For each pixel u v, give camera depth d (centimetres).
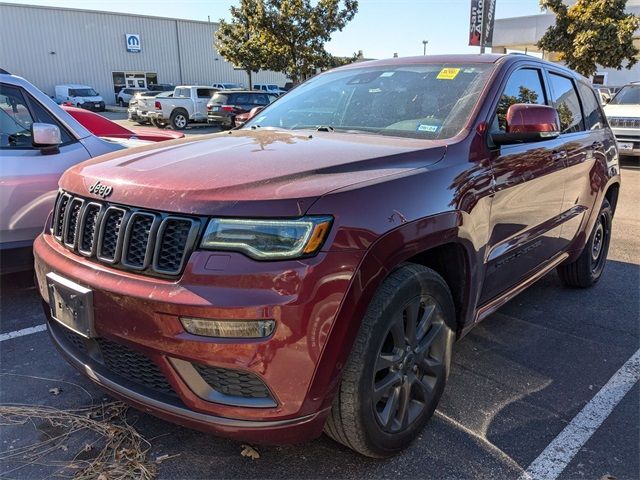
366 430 219
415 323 239
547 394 304
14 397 291
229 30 2664
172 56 4556
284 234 189
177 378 198
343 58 2536
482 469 239
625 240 655
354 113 328
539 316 418
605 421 278
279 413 195
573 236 416
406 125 300
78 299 217
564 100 404
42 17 3956
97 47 4212
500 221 294
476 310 291
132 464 237
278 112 367
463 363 338
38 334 372
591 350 360
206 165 228
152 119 2338
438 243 236
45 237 267
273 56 2436
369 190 211
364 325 210
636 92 1291
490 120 291
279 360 188
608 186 461
